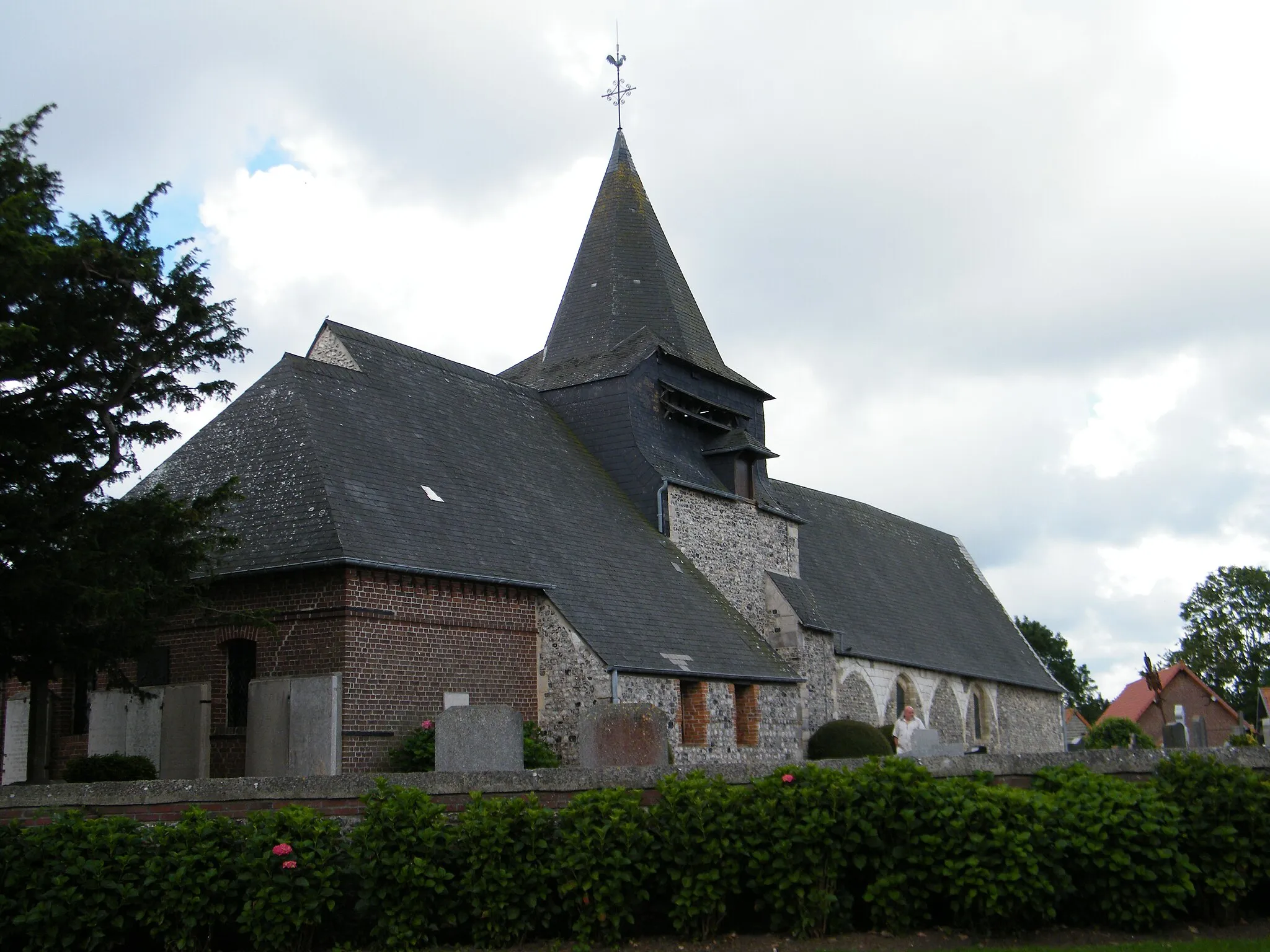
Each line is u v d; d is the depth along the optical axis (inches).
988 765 412.5
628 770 411.8
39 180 589.0
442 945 376.5
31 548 534.9
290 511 773.3
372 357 988.6
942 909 373.4
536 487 998.4
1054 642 3218.5
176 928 376.2
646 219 1291.8
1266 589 3006.9
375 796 392.8
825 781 379.9
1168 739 887.1
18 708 823.7
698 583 1078.4
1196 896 366.3
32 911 370.6
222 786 426.6
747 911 385.4
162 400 623.5
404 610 763.4
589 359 1210.6
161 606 607.2
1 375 550.3
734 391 1291.8
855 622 1423.5
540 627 866.8
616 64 1349.7
